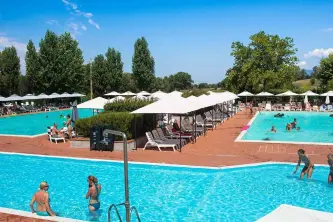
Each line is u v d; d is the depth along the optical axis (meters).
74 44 67.06
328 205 9.93
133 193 11.48
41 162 16.44
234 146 18.19
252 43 58.34
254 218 9.16
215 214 9.52
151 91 74.69
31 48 60.09
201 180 12.70
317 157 14.99
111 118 18.02
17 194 11.79
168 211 9.84
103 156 16.41
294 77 58.00
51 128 21.92
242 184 12.09
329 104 44.38
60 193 11.82
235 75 58.84
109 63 71.56
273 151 16.55
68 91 64.12
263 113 41.09
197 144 19.11
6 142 21.70
